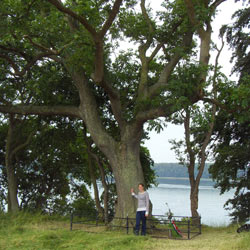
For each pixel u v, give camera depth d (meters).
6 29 12.60
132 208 12.23
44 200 22.66
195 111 11.19
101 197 21.08
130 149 12.87
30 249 8.39
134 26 14.69
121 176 12.61
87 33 11.94
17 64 16.73
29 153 22.44
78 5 11.17
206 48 12.12
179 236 11.06
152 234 11.62
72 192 24.44
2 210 15.62
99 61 11.02
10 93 17.33
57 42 13.37
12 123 18.84
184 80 11.05
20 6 12.57
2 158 22.61
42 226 12.50
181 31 14.62
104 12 13.81
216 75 11.82
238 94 10.83
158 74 17.34
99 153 20.20
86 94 13.41
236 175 18.16
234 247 8.35
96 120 13.27
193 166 15.26
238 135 18.78
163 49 15.57
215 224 16.22
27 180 22.72
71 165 22.81
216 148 18.94
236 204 18.14
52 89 16.30
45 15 13.54
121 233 11.24
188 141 15.30
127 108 16.33
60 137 19.75
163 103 11.66
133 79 16.89
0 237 9.84
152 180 20.30
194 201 14.59
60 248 8.60
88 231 11.52
